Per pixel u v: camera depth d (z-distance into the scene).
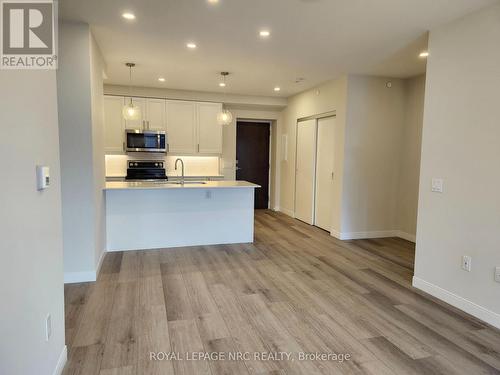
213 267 3.88
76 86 3.23
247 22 3.11
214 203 4.82
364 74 5.04
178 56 4.19
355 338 2.44
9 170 1.32
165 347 2.28
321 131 5.98
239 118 7.50
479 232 2.74
